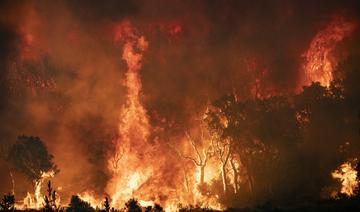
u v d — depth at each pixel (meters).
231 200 62.94
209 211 55.50
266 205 50.16
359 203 41.47
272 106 66.56
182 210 60.47
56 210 41.97
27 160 67.38
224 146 66.69
